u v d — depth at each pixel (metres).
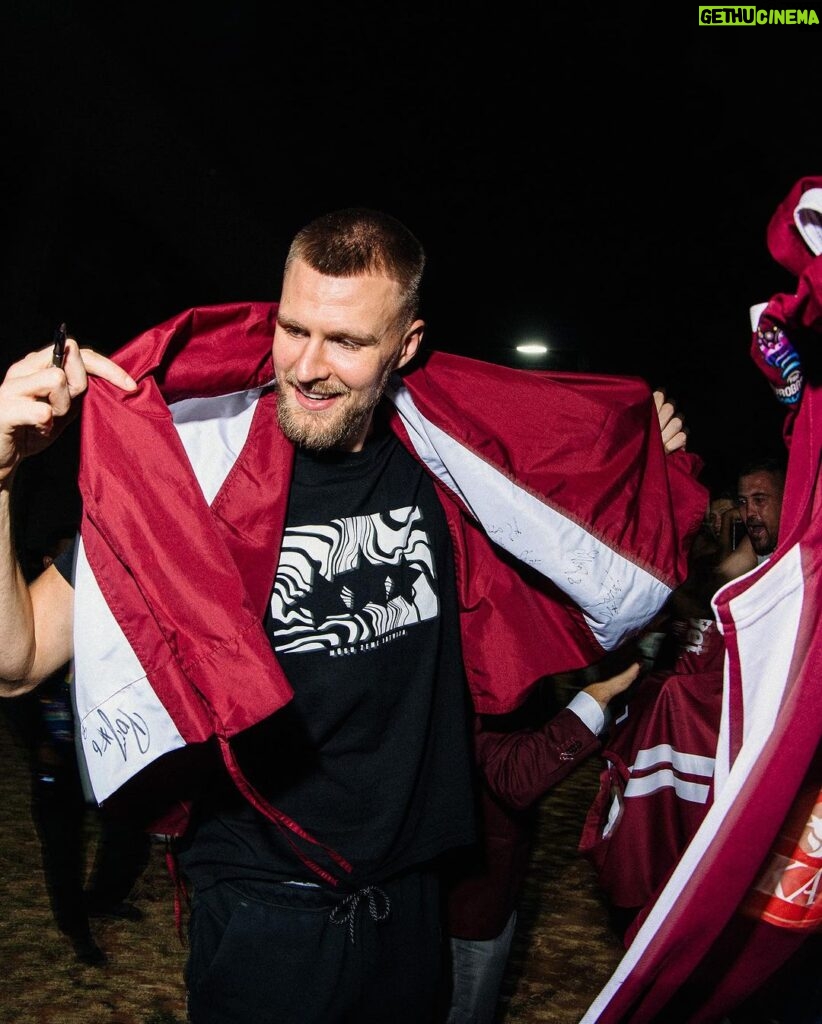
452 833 1.87
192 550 1.59
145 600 1.59
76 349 1.54
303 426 1.66
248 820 1.75
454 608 1.95
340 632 1.76
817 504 1.59
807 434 1.61
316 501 1.79
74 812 3.55
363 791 1.76
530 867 4.63
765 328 1.62
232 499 1.75
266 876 1.73
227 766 1.57
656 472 2.01
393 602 1.81
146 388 1.62
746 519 3.15
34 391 1.47
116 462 1.60
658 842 2.64
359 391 1.66
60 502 9.05
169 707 1.59
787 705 1.57
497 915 2.10
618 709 2.76
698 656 2.73
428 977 1.89
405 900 1.84
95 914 3.91
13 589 1.57
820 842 1.70
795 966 1.89
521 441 1.93
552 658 2.03
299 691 1.74
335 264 1.58
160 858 4.55
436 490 1.95
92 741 1.64
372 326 1.61
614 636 1.99
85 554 1.62
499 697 2.02
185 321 1.69
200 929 1.78
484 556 2.02
